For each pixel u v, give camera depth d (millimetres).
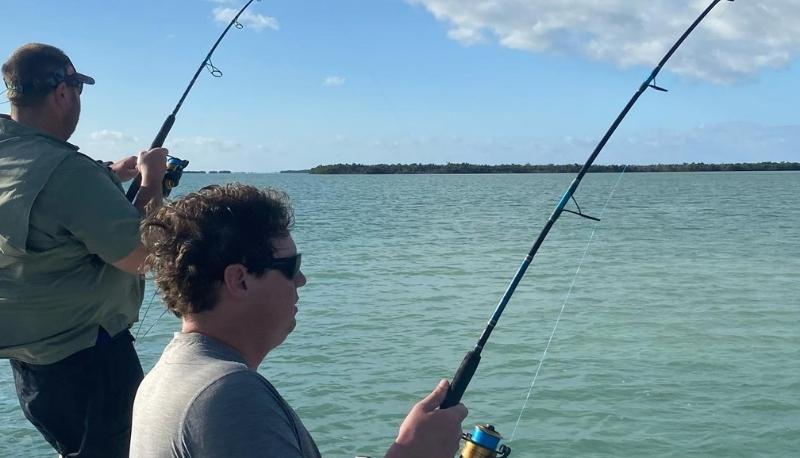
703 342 9320
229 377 1493
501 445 1912
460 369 2213
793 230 24344
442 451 1698
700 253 18484
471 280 14367
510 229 25750
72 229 2547
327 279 14562
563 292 12945
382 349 9008
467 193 63156
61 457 2885
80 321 2693
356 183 102375
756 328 10031
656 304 11758
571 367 8289
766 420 6707
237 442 1421
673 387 7578
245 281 1644
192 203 1664
